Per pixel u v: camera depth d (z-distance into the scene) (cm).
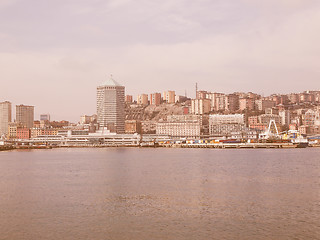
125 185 11362
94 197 9456
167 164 18225
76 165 18538
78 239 6147
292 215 7375
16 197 9581
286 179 12194
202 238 6097
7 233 6469
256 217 7269
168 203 8625
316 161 18788
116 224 6931
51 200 9144
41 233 6450
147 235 6291
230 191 10062
